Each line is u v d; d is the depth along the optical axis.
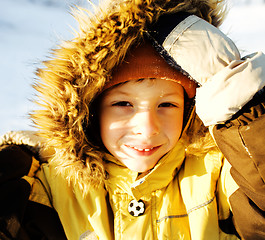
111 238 0.91
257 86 0.78
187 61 0.83
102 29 0.84
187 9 0.90
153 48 0.87
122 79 0.86
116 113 0.91
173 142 0.95
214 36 0.83
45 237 0.92
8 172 0.87
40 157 1.01
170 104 0.93
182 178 0.99
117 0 0.87
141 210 0.93
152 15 0.84
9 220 0.83
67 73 0.87
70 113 0.88
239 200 0.84
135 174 0.97
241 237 0.85
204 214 0.90
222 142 0.82
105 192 0.99
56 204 0.95
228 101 0.79
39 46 4.95
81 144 0.92
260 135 0.76
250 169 0.77
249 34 5.08
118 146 0.93
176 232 0.90
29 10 6.57
